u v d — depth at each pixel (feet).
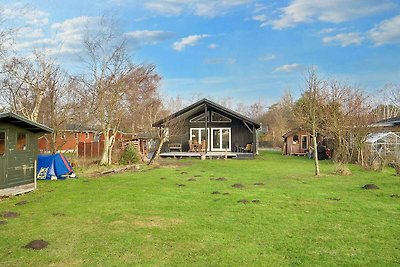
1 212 25.70
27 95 59.67
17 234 20.39
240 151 94.27
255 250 17.57
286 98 138.00
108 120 63.62
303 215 24.30
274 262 16.01
